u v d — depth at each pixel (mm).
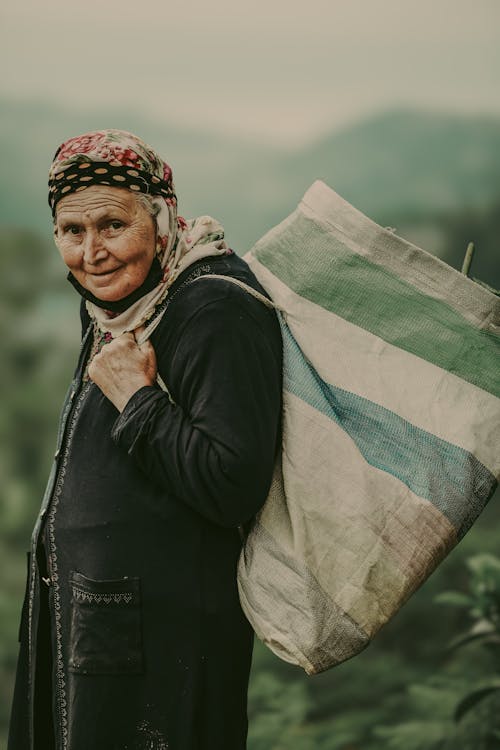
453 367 2379
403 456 2328
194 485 2191
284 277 2449
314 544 2291
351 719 5258
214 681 2336
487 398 2369
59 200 2240
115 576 2303
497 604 3678
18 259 13688
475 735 3918
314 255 2434
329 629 2270
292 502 2291
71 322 13531
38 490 10500
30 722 2473
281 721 5211
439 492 2297
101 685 2318
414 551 2271
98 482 2332
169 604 2303
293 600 2283
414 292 2396
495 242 11562
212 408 2197
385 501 2279
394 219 12305
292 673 5996
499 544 6484
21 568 8711
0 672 6793
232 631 2355
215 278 2299
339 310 2406
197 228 2400
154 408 2230
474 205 12672
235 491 2191
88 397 2404
